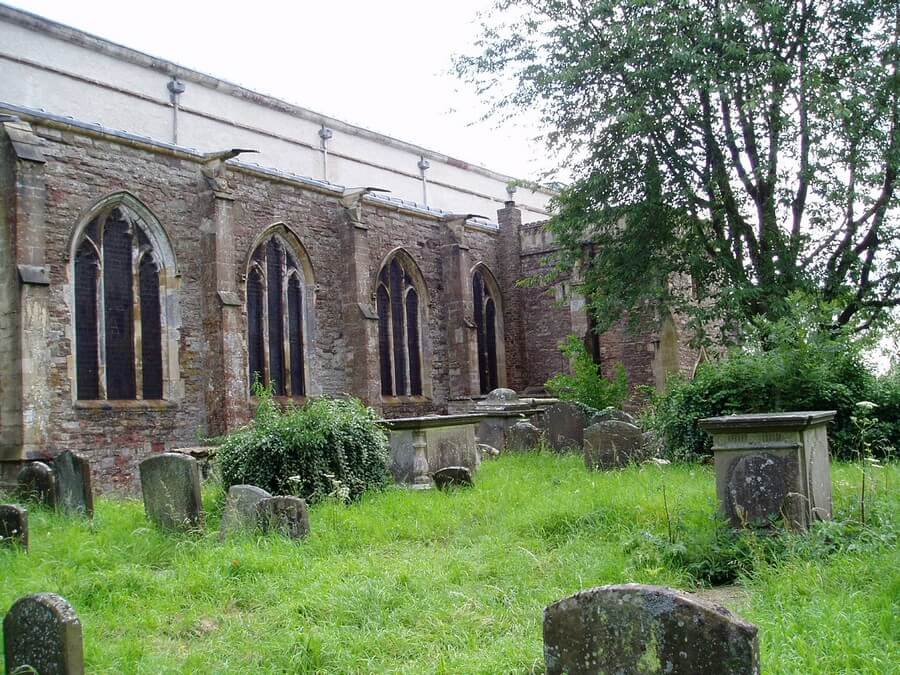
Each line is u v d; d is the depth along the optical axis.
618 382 22.56
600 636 3.68
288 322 22.05
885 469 9.65
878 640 4.64
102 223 17.69
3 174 15.61
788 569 6.12
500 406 22.20
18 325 15.24
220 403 18.75
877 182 17.08
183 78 24.33
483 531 8.67
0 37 19.94
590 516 8.46
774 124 17.36
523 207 37.28
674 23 16.94
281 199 21.78
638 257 18.83
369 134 30.36
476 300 29.06
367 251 23.50
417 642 5.48
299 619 6.05
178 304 18.81
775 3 16.45
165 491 9.46
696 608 3.47
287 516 8.72
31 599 4.81
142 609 6.59
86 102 21.59
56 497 11.29
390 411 24.69
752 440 7.34
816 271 18.50
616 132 18.59
